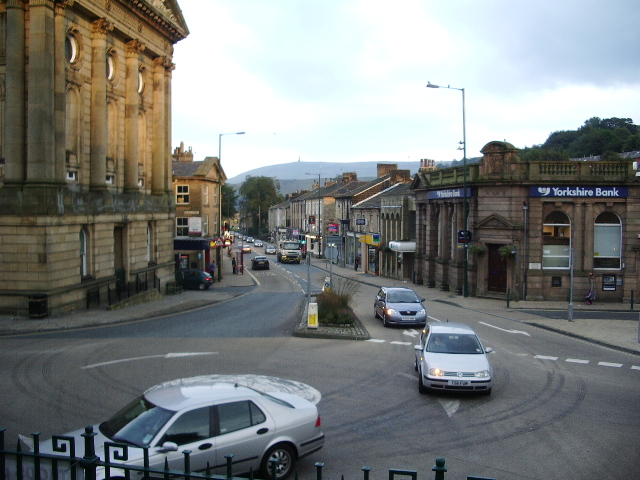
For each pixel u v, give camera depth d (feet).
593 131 337.72
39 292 79.92
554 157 264.31
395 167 260.21
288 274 204.44
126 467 19.62
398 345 66.33
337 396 45.19
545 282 107.86
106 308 91.35
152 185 125.39
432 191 138.31
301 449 29.17
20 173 81.51
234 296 126.11
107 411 40.01
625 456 33.47
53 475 20.01
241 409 27.78
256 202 465.47
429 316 89.40
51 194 80.33
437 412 41.42
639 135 309.63
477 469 31.40
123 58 107.76
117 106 106.22
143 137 121.70
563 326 80.07
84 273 93.76
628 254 106.63
